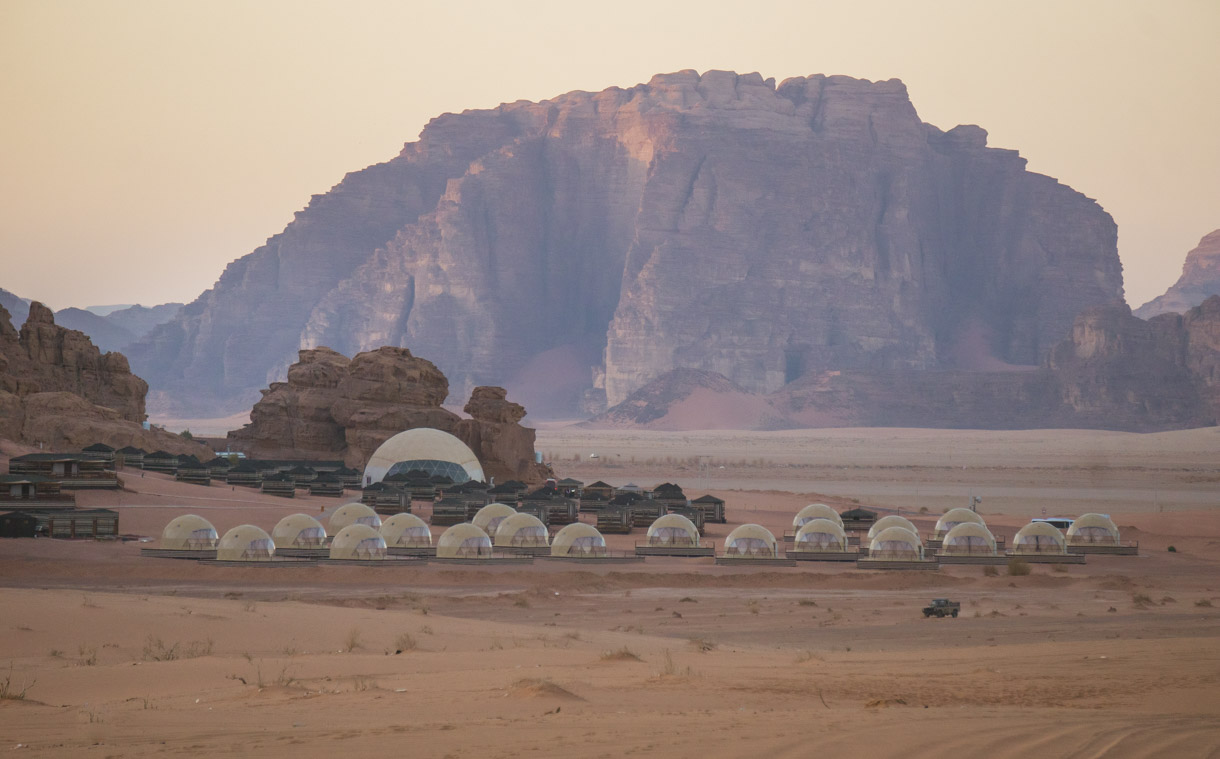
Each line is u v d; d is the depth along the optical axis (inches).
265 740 1358.3
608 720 1455.5
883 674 2080.5
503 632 3329.2
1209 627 3656.5
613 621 4355.3
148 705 1754.4
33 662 2522.1
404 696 1756.9
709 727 1374.3
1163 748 1235.2
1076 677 1977.1
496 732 1373.0
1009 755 1198.9
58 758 1282.0
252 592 5162.4
